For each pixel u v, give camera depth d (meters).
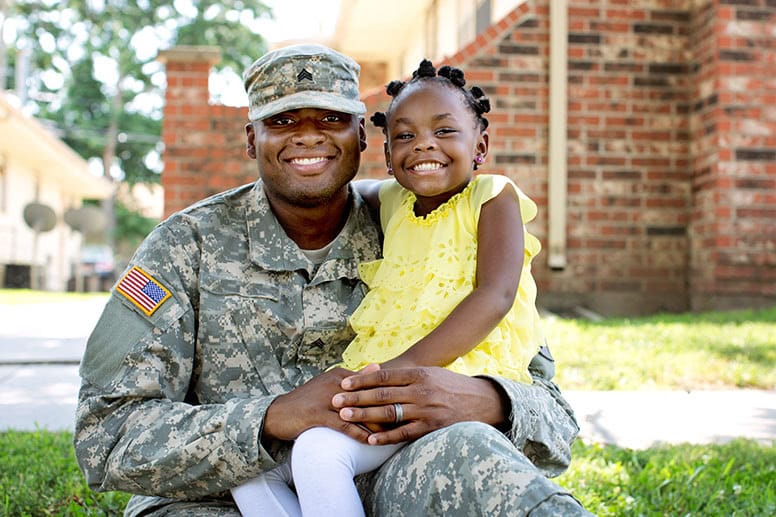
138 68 37.44
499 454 1.59
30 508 2.99
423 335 2.10
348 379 1.83
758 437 4.09
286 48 2.16
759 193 8.33
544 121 8.54
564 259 8.45
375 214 2.44
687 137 8.70
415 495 1.65
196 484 1.90
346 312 2.19
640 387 5.07
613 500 3.02
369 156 8.31
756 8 8.31
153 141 36.53
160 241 2.11
